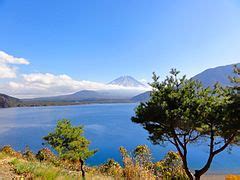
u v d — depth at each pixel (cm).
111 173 1700
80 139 2714
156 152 7250
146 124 2330
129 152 727
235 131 2106
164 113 2178
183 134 2248
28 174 1045
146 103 2358
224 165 5841
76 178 1162
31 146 8519
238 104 2098
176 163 2133
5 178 942
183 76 2322
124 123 16088
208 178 4669
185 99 2225
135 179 673
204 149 7594
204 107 2195
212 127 2211
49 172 1083
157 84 2353
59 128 2714
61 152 2677
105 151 7675
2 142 9431
